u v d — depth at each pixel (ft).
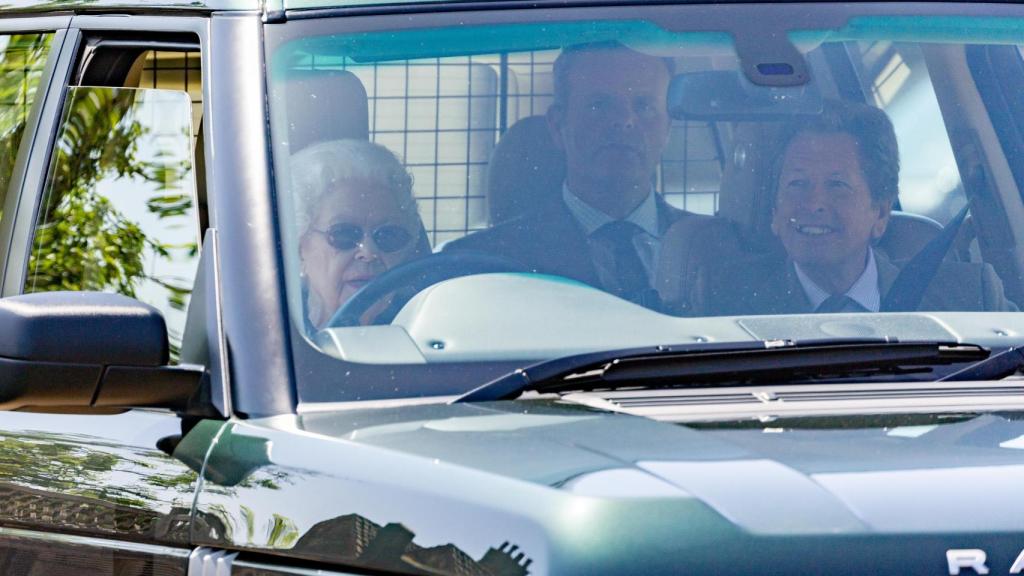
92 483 32.37
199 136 43.52
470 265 35.24
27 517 33.71
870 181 38.24
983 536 24.21
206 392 32.37
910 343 33.76
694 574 23.63
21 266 40.27
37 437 34.17
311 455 28.12
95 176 40.34
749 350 33.01
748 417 29.63
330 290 34.14
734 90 38.27
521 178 36.58
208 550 29.25
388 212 35.60
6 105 41.88
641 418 29.45
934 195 38.86
